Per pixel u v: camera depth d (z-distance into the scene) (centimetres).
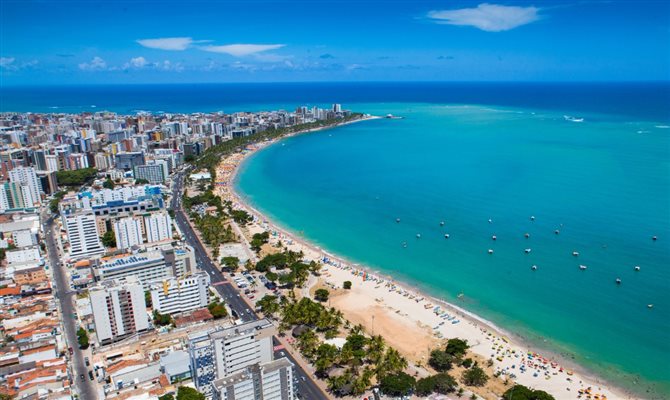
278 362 19825
